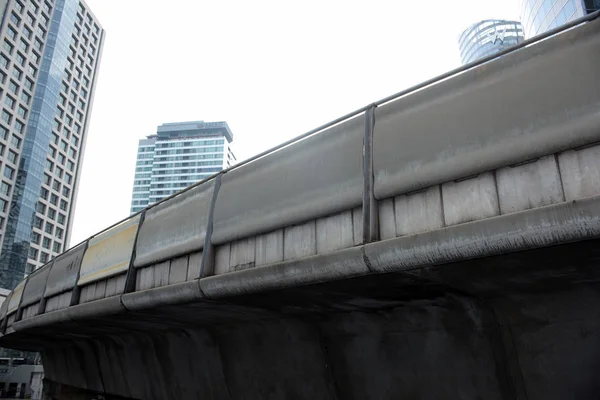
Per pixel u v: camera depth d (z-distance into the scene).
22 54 89.12
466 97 4.20
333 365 6.43
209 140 193.00
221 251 6.55
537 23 65.62
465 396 5.05
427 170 4.28
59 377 18.34
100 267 9.59
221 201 6.65
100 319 8.94
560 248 3.48
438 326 5.28
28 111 90.31
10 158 86.31
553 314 4.41
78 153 106.81
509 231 3.48
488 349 4.88
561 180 3.56
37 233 91.44
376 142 4.80
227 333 8.16
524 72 3.87
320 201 5.21
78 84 107.75
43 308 12.71
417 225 4.33
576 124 3.48
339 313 6.22
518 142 3.76
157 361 10.24
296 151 5.73
